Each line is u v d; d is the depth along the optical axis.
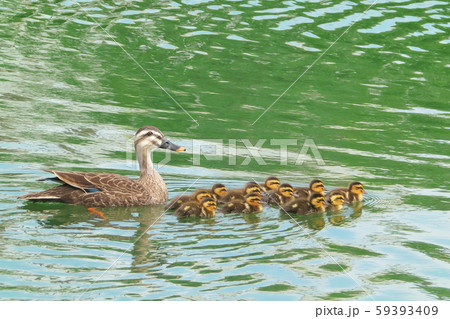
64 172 12.12
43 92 17.73
